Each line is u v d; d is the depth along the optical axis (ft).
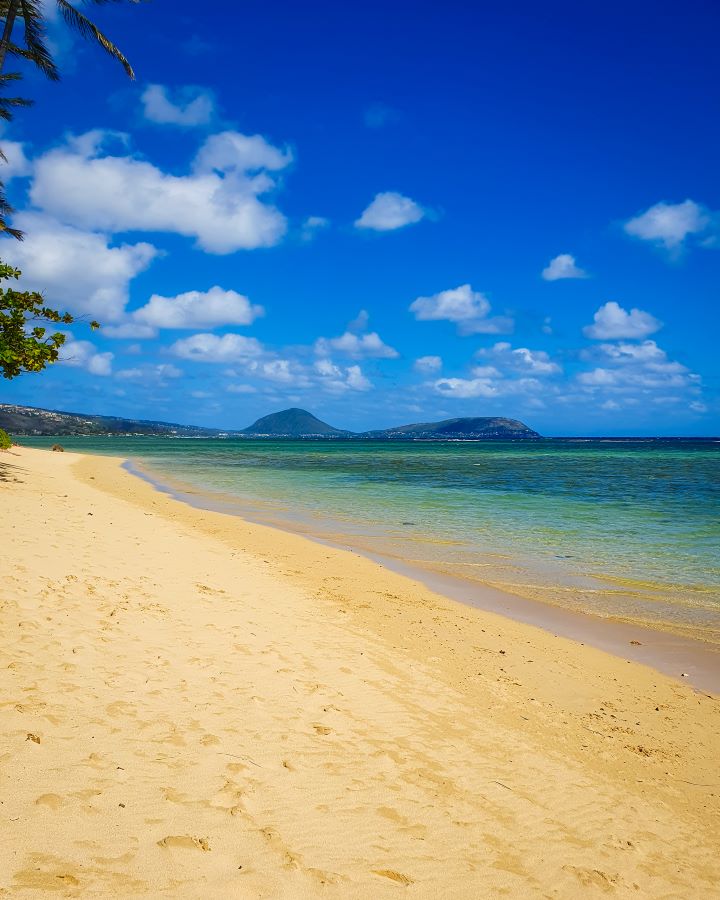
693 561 51.88
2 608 24.93
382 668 26.13
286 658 25.29
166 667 22.07
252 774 15.90
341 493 106.11
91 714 17.43
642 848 16.02
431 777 17.69
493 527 69.10
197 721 18.31
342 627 31.42
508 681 26.71
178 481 129.08
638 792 18.89
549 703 24.88
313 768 16.89
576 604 39.75
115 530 48.62
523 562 51.29
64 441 514.68
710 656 31.27
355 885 12.42
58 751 15.07
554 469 187.21
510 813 16.55
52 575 31.09
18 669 19.52
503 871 13.97
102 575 32.96
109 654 22.26
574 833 16.16
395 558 51.98
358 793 16.05
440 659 28.45
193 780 15.03
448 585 43.55
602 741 21.99
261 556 48.06
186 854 12.21
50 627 23.82
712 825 17.66
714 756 21.65
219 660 23.71
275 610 32.50
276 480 134.82
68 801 13.08
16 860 10.95
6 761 14.12
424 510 83.30
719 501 95.50
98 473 128.16
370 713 21.36
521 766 19.38
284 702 20.93
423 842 14.47
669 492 110.52
